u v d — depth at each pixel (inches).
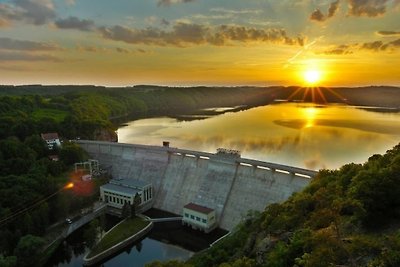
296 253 1808.6
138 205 5064.0
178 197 5251.0
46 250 4037.9
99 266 3912.4
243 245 2706.7
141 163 5964.6
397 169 2021.4
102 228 4527.6
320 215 2059.5
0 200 4148.6
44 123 7691.9
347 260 1518.2
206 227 4461.1
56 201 4630.9
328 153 7741.1
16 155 5270.7
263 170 4621.1
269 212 2805.1
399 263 1370.6
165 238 4488.2
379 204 1905.8
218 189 4859.7
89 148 6702.8
